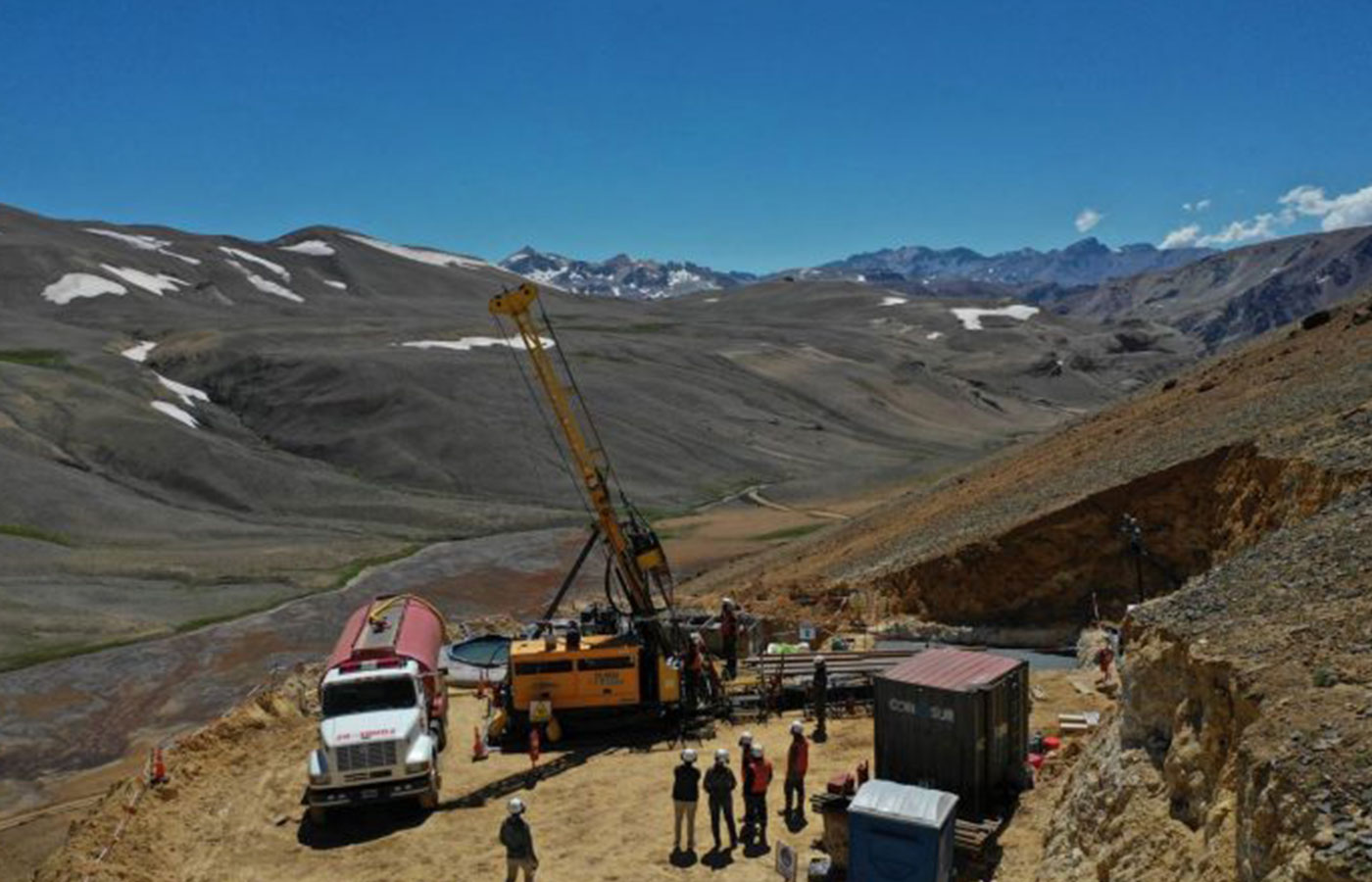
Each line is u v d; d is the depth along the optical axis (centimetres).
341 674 2056
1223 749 1106
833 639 2919
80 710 3672
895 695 1591
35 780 3130
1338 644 1081
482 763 2225
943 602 3141
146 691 3853
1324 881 789
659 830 1783
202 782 2212
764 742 2183
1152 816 1185
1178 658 1265
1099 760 1382
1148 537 2867
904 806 1274
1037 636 2917
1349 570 1274
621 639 2348
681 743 2247
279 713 2702
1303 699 995
